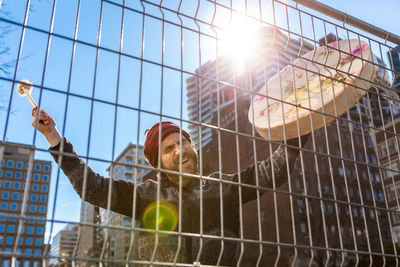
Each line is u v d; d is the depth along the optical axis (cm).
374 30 244
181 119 125
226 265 172
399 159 172
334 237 3475
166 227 171
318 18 196
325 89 208
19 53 111
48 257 95
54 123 162
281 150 204
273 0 179
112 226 105
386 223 3459
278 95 231
